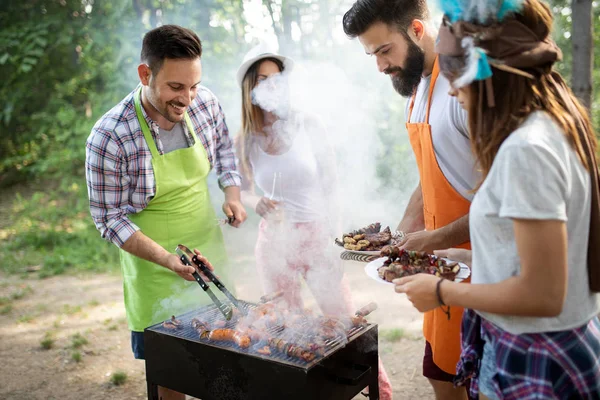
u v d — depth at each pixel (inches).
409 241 79.6
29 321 173.0
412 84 82.3
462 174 78.7
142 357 98.9
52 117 310.3
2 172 389.4
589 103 176.7
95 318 174.7
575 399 51.9
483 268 53.3
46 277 220.5
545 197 46.4
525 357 52.2
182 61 83.1
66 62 327.0
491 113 51.1
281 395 68.1
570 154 49.3
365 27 78.7
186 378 77.6
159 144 93.1
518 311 48.5
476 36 49.8
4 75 324.5
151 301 95.3
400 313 164.2
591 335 53.8
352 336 76.2
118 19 281.1
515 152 47.5
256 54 104.6
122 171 90.6
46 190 352.2
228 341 74.3
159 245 92.1
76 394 126.9
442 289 54.4
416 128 83.7
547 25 51.9
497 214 50.2
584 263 52.0
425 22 79.1
